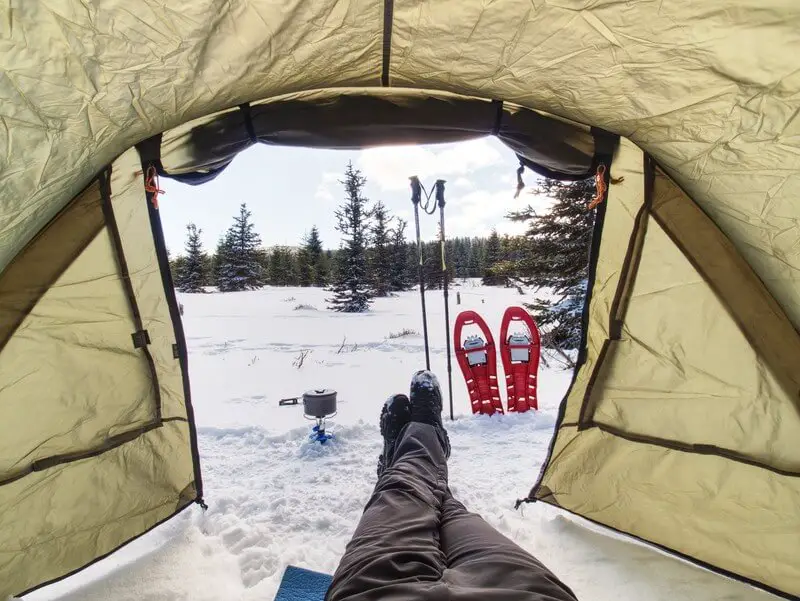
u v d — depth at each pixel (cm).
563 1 102
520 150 176
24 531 164
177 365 211
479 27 115
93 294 174
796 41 98
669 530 186
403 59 135
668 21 102
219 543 195
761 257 151
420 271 311
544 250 755
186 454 218
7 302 154
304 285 3092
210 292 2644
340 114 167
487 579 95
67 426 173
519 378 368
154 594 162
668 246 173
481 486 246
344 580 99
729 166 137
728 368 170
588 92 136
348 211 1656
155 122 141
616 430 201
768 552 166
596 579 174
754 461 168
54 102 112
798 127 115
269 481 253
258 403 443
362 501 228
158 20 100
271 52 121
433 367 620
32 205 139
